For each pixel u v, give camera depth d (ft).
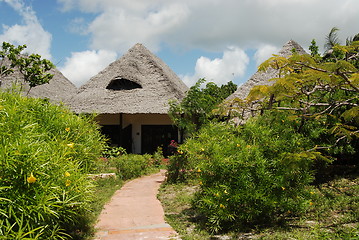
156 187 30.58
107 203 22.77
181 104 37.45
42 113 16.48
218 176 16.79
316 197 20.13
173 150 46.52
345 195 21.48
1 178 9.78
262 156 16.84
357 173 27.89
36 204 10.12
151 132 62.69
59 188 11.10
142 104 55.83
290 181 17.38
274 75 48.67
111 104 56.54
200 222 17.42
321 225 16.01
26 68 51.31
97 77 63.46
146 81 60.49
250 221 17.06
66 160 12.64
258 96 13.28
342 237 13.56
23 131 11.16
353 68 10.97
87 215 17.85
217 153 16.58
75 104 57.57
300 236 14.29
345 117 13.87
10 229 9.10
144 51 67.31
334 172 28.81
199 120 36.40
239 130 20.29
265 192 16.16
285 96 13.24
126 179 36.04
